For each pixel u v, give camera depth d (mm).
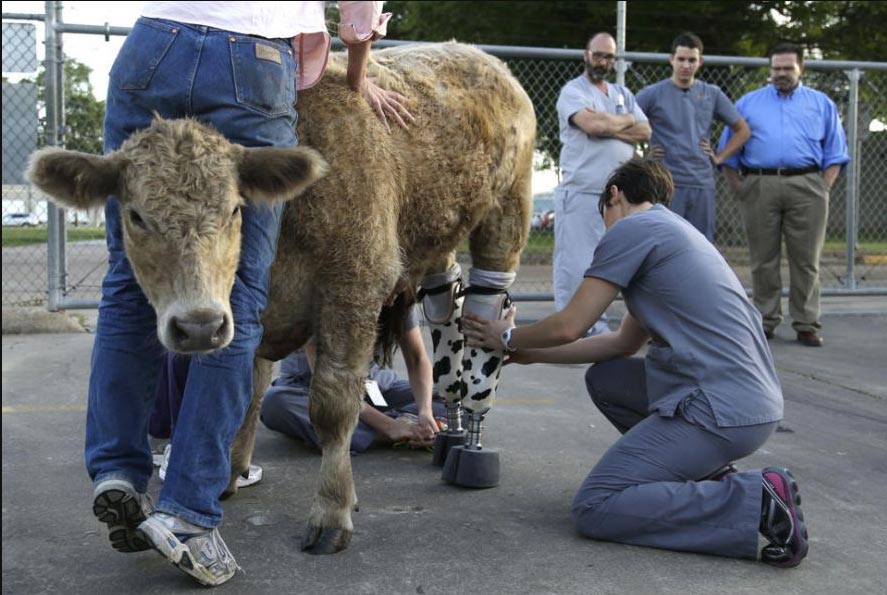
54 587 2830
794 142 7305
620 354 3904
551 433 4797
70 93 7590
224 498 3715
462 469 3875
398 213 3576
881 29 20203
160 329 2520
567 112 6895
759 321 3506
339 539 3176
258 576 2951
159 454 4215
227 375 2812
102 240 8094
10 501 3596
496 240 4301
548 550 3217
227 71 2812
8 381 5730
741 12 19656
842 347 7402
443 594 2848
